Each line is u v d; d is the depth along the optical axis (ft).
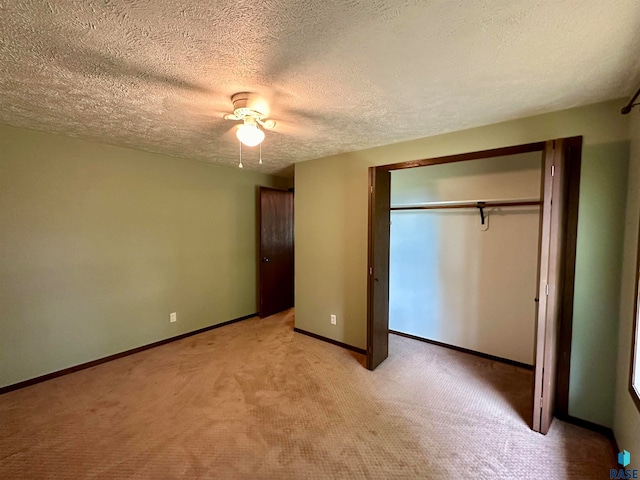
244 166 13.75
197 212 12.73
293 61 4.86
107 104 6.60
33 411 7.43
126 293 10.66
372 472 5.67
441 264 11.44
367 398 8.02
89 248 9.73
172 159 11.79
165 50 4.54
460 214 10.92
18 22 3.85
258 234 15.47
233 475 5.59
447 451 6.17
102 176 9.93
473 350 10.79
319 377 9.13
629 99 6.19
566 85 5.70
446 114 7.18
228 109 6.86
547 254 6.28
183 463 5.85
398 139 9.29
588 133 6.61
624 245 6.25
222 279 13.82
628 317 5.85
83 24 3.92
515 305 9.88
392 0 3.48
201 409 7.54
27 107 6.80
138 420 7.10
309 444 6.35
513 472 5.66
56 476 5.54
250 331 13.17
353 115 7.23
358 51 4.58
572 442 6.40
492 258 10.30
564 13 3.73
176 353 10.86
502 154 7.56
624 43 4.35
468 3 3.55
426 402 7.84
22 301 8.50
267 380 8.95
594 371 6.72
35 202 8.63
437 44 4.40
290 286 16.69
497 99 6.34
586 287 6.72
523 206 9.63
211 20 3.85
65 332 9.30
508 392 8.31
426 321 11.91
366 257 10.69
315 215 12.14
